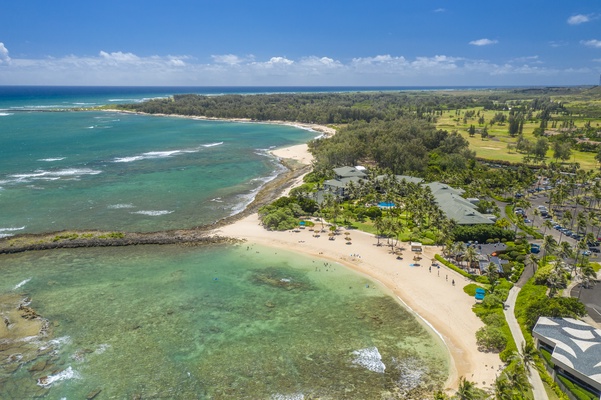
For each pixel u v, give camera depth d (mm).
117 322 69125
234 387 55375
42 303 74438
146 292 79000
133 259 93375
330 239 104062
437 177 160625
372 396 53875
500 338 61469
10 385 54656
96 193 141875
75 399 52781
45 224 112125
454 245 92875
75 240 100250
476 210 119688
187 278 84875
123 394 53875
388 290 80312
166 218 119688
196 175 172000
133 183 156375
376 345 64062
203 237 104312
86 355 60906
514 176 161625
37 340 63875
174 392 54406
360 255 95062
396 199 129250
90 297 76812
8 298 75812
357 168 168500
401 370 58562
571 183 145875
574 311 66125
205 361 60281
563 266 79750
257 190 151625
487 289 77375
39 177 160000
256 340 65062
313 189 143000
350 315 72125
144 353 61688
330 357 61344
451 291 79000
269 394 54188
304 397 53719
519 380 50000
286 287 81688
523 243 97375
